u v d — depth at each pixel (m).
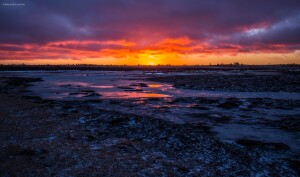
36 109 24.25
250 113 23.48
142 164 11.32
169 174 10.37
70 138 15.04
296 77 68.50
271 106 26.67
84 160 11.53
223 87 46.34
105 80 77.06
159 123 18.36
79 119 20.19
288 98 33.06
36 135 15.54
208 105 27.89
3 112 22.45
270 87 45.22
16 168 10.38
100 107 26.97
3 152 12.23
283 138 15.65
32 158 11.57
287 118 21.22
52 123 18.77
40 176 9.73
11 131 16.30
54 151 12.59
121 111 24.58
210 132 16.94
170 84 57.97
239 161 12.02
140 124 18.28
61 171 10.27
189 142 14.60
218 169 11.13
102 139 15.22
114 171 10.44
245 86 47.31
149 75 110.88
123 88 49.94
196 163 11.78
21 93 39.91
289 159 12.31
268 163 11.83
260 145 14.15
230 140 15.17
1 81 60.62
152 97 35.34
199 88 46.22
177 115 22.69
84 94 39.25
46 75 109.81
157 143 14.67
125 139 15.35
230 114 23.09
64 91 43.91
